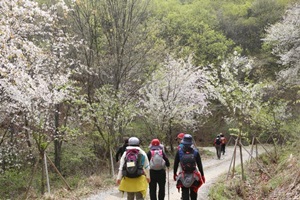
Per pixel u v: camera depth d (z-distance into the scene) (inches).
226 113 1293.1
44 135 423.5
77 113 657.0
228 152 942.4
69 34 579.5
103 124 599.5
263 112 607.2
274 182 370.0
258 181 440.1
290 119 694.5
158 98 779.4
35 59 450.0
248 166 540.7
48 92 428.8
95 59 636.7
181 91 791.1
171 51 876.0
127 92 701.3
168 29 1176.8
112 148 621.6
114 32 643.5
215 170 602.9
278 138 716.0
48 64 501.7
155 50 753.6
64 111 703.7
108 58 637.3
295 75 885.8
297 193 286.4
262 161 590.2
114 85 643.5
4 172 604.1
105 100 574.9
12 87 390.3
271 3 1641.2
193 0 1781.5
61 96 453.1
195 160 272.5
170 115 790.5
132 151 253.8
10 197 515.8
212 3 1796.3
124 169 251.1
